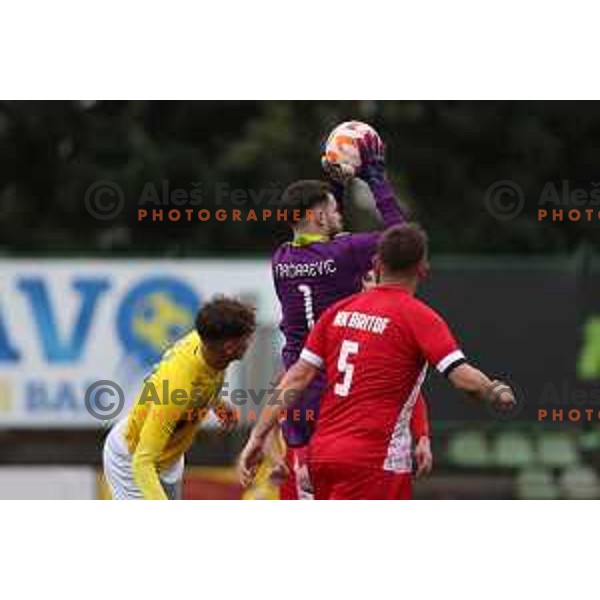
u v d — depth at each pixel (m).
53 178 94.94
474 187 95.12
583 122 94.81
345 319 30.95
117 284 64.31
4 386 64.94
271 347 61.78
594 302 61.72
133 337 64.38
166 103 93.44
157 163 89.94
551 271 61.78
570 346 61.91
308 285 33.00
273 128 91.06
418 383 30.69
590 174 95.12
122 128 93.06
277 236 91.06
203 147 94.06
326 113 92.19
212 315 32.03
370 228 78.31
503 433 64.06
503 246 93.62
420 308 30.41
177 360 32.62
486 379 29.56
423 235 30.95
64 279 64.50
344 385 30.73
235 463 61.31
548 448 63.94
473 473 65.44
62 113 93.38
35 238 94.44
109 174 91.25
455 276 61.78
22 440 65.88
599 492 63.72
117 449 34.59
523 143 94.25
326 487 31.02
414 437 32.44
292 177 90.94
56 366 64.69
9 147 94.25
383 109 93.12
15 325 64.81
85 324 64.50
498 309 61.84
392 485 30.53
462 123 93.94
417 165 93.94
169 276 63.91
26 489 56.56
